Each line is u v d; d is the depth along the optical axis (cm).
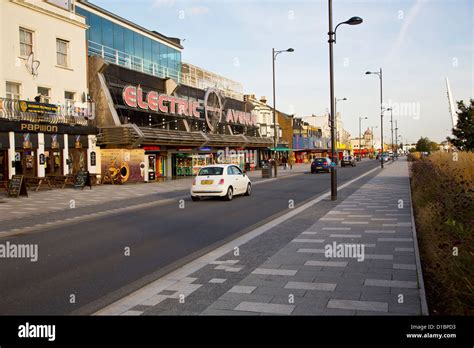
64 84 2519
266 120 6216
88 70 2861
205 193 1722
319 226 1031
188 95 4000
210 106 4147
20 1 2205
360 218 1133
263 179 3256
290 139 7294
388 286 552
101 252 825
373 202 1488
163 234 1010
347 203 1487
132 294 559
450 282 500
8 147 2052
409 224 1019
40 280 637
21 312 504
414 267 640
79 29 2648
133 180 2800
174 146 3450
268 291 544
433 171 1591
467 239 595
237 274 634
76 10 2858
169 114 3441
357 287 550
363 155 13912
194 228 1089
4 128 1998
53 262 749
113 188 2419
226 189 1727
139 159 2833
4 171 2080
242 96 5528
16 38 2195
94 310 506
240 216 1291
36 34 2325
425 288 551
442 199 985
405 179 2688
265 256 739
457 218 768
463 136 2839
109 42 3191
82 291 581
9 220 1259
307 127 8481
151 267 705
